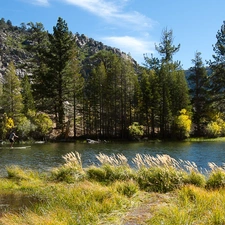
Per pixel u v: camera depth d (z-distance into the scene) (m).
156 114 54.59
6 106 45.88
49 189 10.41
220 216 5.27
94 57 71.31
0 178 13.02
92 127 53.72
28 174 13.60
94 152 29.97
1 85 53.91
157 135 54.31
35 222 5.54
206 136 53.12
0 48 107.06
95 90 53.38
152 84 55.28
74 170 12.66
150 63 68.19
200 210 5.97
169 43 67.19
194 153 28.98
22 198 9.16
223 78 49.47
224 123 54.53
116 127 55.47
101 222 5.70
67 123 51.88
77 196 8.00
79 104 59.47
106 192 7.96
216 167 10.98
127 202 7.29
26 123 44.00
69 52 53.12
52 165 20.08
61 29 53.66
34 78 58.47
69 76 52.75
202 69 59.97
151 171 10.92
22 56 109.81
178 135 50.16
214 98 52.19
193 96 62.38
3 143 40.31
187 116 50.00
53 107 53.53
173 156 26.58
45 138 46.66
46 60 54.91
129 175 11.29
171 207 6.11
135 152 30.12
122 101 54.25
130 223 5.59
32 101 50.34
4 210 7.58
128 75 54.44
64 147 35.66
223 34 49.03
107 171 12.00
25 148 33.72
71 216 5.98
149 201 7.64
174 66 65.44
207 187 9.90
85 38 139.38
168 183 10.00
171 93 56.22
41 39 71.38
